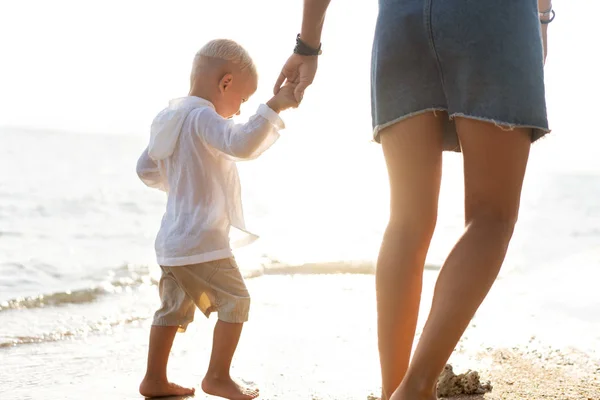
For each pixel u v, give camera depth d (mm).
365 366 3033
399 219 1834
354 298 4898
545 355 3084
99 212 12781
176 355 3301
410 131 1765
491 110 1622
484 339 3406
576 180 36656
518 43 1640
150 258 7512
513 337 3436
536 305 4156
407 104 1740
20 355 3389
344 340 3551
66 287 5609
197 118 2590
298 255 7176
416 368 1609
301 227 10320
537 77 1666
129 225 11055
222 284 2596
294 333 3703
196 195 2602
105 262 7129
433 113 1734
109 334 3934
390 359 1835
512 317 3883
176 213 2631
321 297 4902
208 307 2648
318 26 2020
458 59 1648
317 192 18047
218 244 2600
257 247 7840
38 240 8938
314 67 2100
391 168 1833
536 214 15570
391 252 1830
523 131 1657
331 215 12297
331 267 6445
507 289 4660
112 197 15438
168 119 2648
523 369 2842
